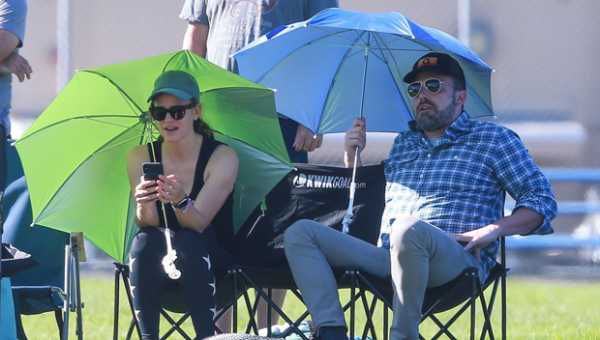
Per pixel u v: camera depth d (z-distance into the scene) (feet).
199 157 69.62
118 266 69.46
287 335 72.13
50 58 172.86
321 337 66.18
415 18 168.35
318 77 78.33
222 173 69.05
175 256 64.95
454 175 72.28
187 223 67.41
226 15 84.23
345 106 78.79
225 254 69.97
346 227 74.49
